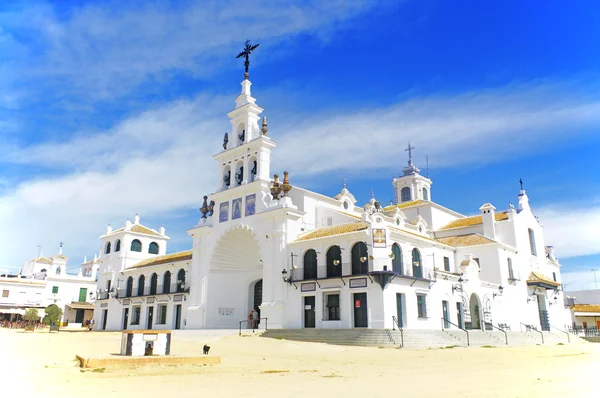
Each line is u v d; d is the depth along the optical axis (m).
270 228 42.09
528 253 53.69
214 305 46.56
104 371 16.39
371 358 23.41
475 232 53.19
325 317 36.81
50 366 17.20
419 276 38.69
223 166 49.66
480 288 44.12
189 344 28.58
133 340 19.41
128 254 64.00
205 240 48.53
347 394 12.41
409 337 30.91
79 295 79.38
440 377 16.22
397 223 43.94
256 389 13.24
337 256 37.81
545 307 54.44
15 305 70.75
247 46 51.66
